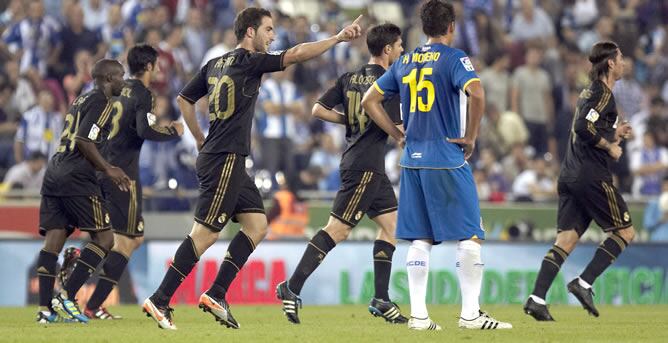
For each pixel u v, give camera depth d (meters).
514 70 74.25
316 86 68.81
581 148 35.03
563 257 35.66
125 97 34.94
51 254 33.28
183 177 58.94
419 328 28.95
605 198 34.81
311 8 78.25
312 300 52.34
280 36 68.94
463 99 28.11
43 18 66.44
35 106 61.50
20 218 55.12
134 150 35.78
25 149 61.16
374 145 33.31
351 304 52.41
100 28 68.31
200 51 68.88
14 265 50.22
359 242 53.06
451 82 27.78
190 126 31.05
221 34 69.50
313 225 56.38
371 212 34.72
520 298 53.66
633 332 29.75
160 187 57.56
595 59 34.72
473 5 76.62
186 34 68.75
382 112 29.25
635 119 74.19
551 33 76.81
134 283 50.81
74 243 49.97
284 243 52.00
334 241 33.41
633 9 83.12
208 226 29.16
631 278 54.12
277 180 56.59
